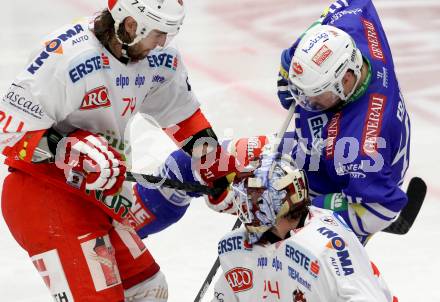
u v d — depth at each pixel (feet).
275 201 31.89
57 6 86.63
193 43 80.74
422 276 48.60
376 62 40.93
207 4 87.66
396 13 86.28
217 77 74.95
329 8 44.42
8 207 37.52
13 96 35.91
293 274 32.37
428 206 56.90
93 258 36.96
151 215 45.27
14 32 81.87
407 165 42.83
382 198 39.01
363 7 43.52
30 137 35.99
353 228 40.04
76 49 35.78
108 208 37.83
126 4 35.12
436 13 86.17
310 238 31.91
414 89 73.46
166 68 39.29
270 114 69.87
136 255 39.83
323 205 40.60
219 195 40.70
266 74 75.66
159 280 40.63
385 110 40.29
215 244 52.16
